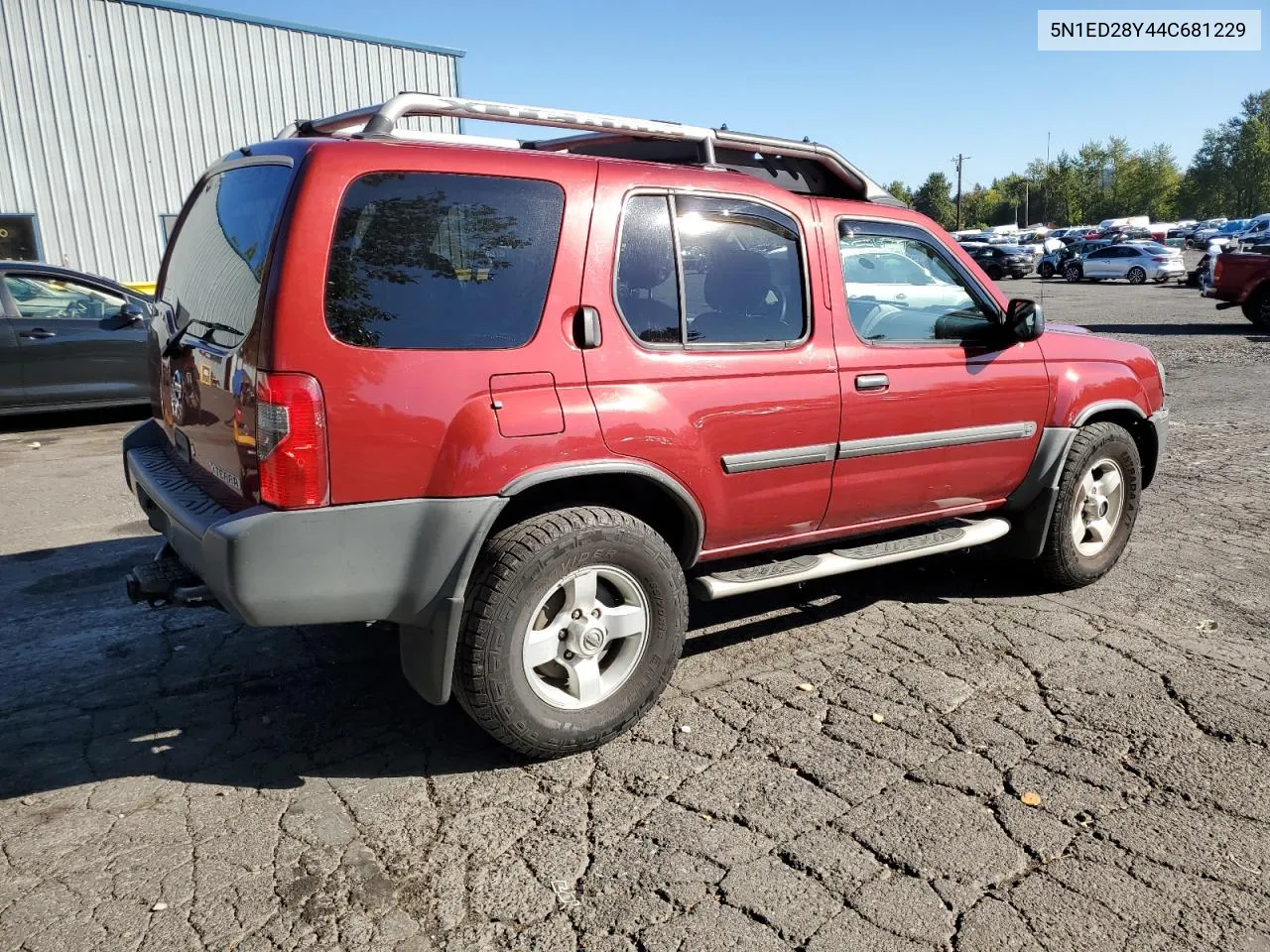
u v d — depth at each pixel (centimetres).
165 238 1953
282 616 287
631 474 337
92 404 962
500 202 312
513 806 305
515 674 312
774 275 376
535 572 309
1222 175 10525
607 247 330
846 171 427
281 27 2020
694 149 411
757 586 374
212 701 379
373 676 400
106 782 321
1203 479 723
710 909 256
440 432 295
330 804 307
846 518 409
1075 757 331
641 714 344
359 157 289
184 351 343
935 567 530
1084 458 467
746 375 360
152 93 1895
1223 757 330
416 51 2217
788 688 385
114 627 452
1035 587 495
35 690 388
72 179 1830
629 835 289
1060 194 10794
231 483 310
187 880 269
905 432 409
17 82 1755
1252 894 261
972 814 298
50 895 263
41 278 936
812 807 302
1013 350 446
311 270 279
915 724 354
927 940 244
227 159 357
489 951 241
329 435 282
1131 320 2033
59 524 627
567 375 319
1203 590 493
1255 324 1769
